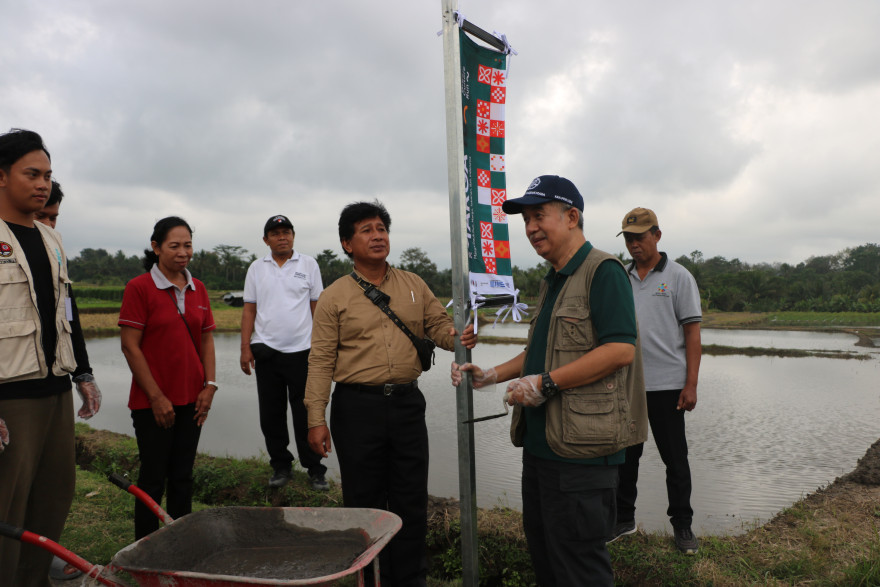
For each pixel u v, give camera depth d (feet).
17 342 8.14
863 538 10.98
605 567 7.63
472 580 9.22
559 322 7.73
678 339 11.60
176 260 11.10
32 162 8.39
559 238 8.05
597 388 7.43
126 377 46.55
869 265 421.59
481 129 9.71
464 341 9.06
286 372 15.20
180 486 11.46
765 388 46.65
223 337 96.94
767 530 11.88
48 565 9.28
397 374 9.86
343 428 9.93
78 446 20.44
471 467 9.19
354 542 7.75
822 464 23.39
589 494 7.48
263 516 8.13
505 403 7.68
